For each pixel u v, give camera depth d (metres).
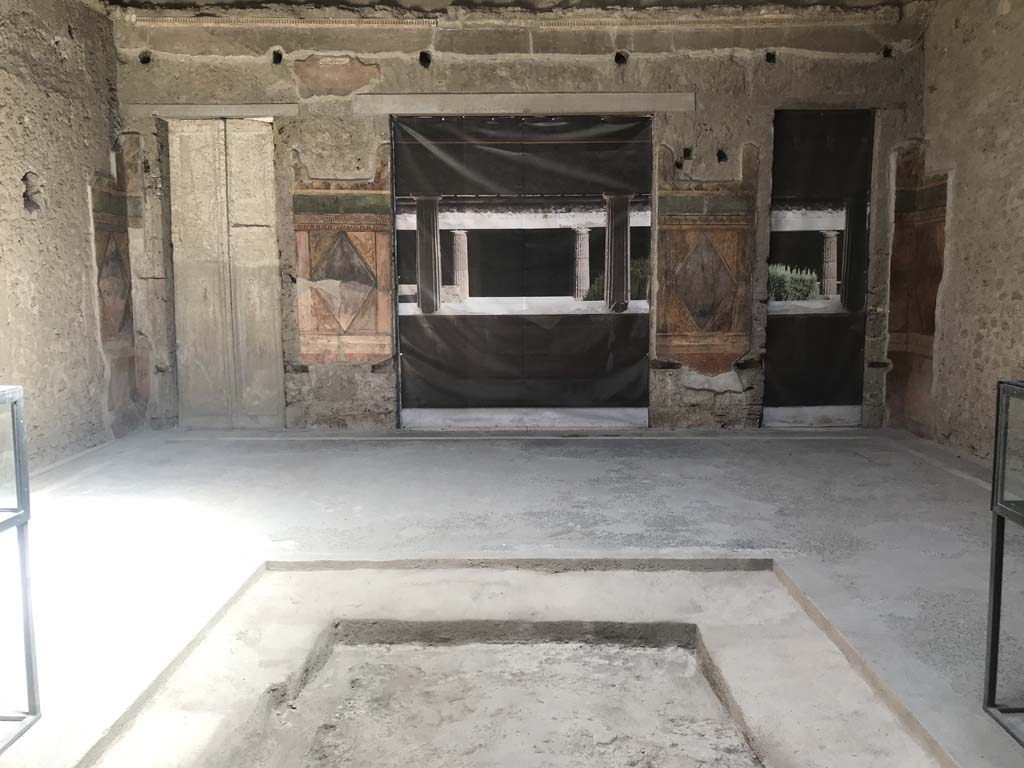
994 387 5.11
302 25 5.98
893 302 6.19
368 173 6.11
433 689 2.79
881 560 3.42
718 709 2.63
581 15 5.97
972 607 2.96
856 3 5.93
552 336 6.33
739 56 6.02
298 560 3.47
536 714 2.64
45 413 5.16
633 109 6.05
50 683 2.48
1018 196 4.87
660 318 6.23
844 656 2.72
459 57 6.03
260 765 2.36
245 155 6.19
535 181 6.20
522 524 3.93
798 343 6.30
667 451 5.55
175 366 6.38
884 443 5.75
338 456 5.45
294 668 2.70
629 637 3.01
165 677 2.59
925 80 5.95
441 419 6.38
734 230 6.15
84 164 5.58
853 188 6.17
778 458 5.32
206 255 6.27
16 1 4.86
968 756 2.09
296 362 6.31
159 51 6.02
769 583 3.33
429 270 6.28
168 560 3.47
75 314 5.48
